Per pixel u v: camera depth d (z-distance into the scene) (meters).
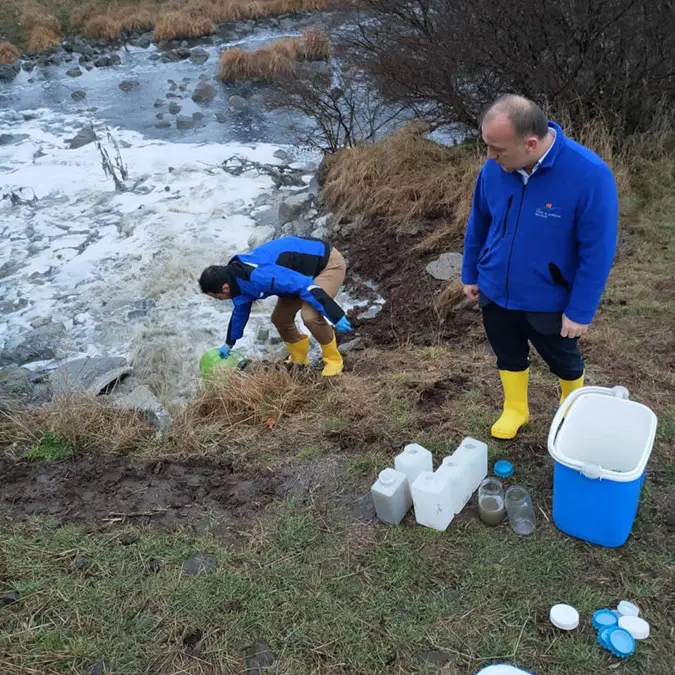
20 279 7.10
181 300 6.58
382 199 7.45
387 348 5.32
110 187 9.17
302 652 2.62
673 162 6.73
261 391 4.35
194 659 2.62
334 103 9.32
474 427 3.74
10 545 3.22
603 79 7.33
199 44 16.84
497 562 2.89
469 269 3.35
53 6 18.77
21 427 4.16
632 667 2.44
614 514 2.77
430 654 2.57
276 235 7.59
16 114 12.93
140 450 3.97
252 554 3.08
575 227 2.79
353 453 3.70
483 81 7.87
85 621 2.80
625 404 2.89
